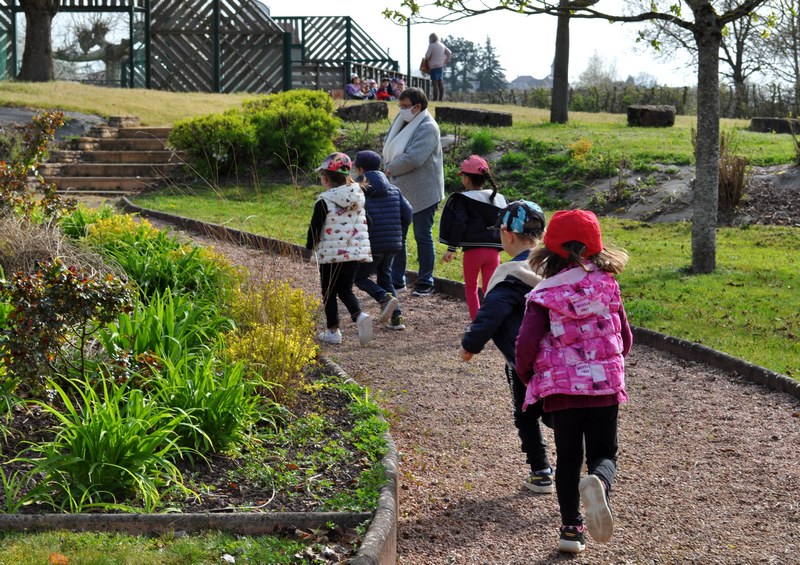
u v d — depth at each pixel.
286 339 5.80
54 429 4.61
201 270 7.89
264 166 18.12
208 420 4.78
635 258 11.55
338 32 31.22
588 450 4.14
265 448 4.92
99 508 4.03
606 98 39.94
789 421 5.96
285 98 19.09
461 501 4.81
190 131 17.38
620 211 14.97
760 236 12.77
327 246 7.43
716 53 10.24
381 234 7.98
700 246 10.46
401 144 9.41
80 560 3.48
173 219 13.57
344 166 7.36
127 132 19.44
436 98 31.48
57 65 27.11
